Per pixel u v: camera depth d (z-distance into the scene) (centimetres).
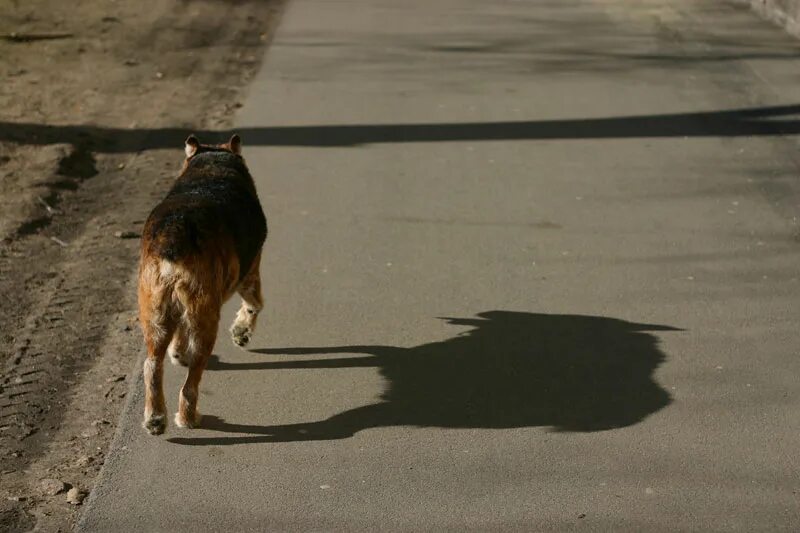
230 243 800
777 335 946
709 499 723
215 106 1658
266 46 2047
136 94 1727
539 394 853
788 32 2117
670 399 846
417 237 1155
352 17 2289
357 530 689
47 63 1895
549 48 1998
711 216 1216
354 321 970
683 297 1019
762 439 792
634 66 1867
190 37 2125
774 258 1107
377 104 1648
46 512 708
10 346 924
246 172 924
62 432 802
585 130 1519
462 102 1656
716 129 1521
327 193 1282
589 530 690
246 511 707
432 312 987
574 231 1173
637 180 1327
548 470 755
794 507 714
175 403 838
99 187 1323
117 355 912
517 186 1307
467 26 2189
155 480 741
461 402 842
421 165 1380
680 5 2406
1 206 1225
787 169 1364
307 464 760
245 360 904
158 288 750
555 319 974
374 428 805
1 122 1540
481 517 703
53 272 1075
